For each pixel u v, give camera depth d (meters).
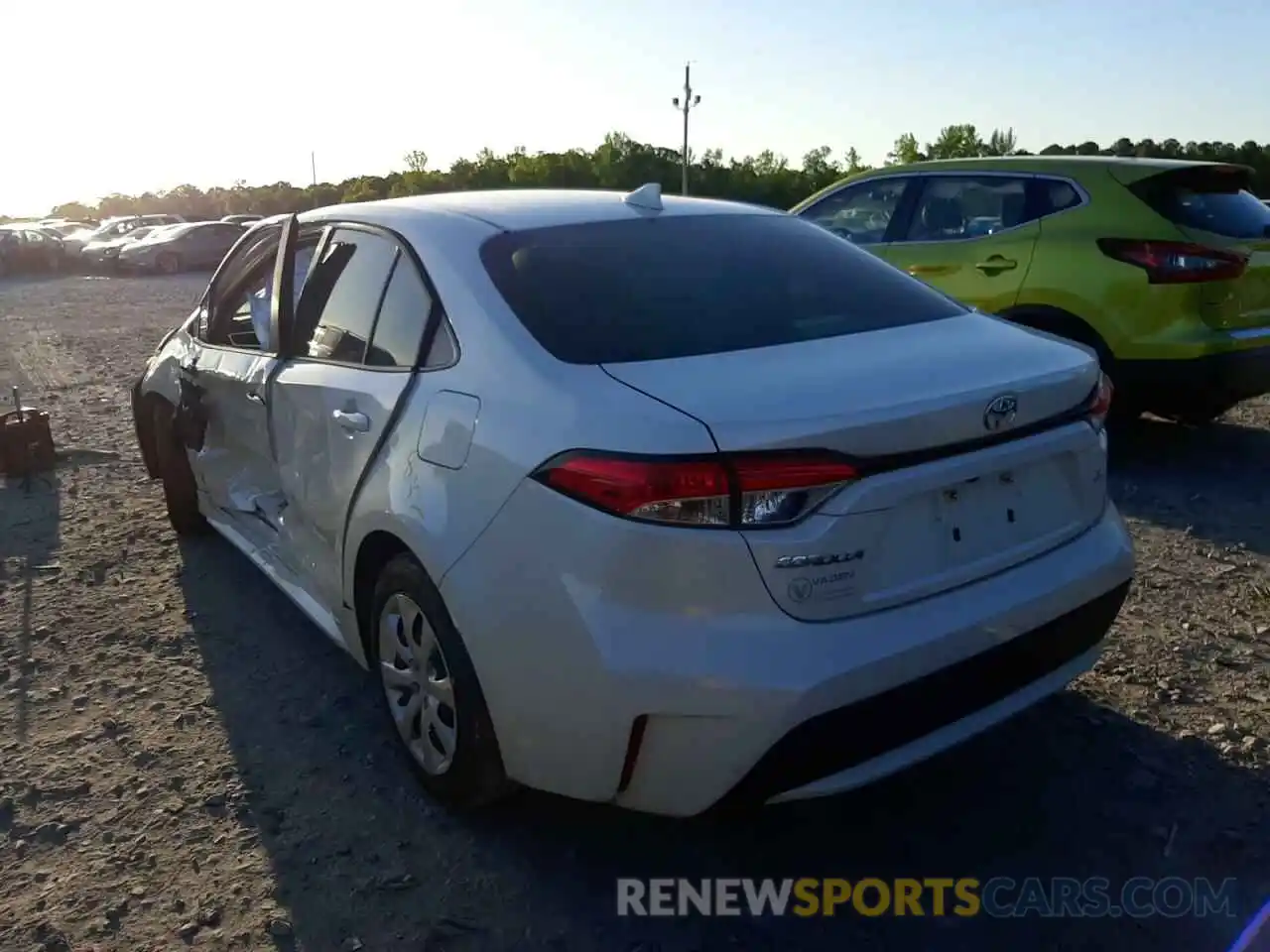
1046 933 2.62
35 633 4.39
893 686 2.45
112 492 6.39
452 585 2.70
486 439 2.70
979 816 3.06
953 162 6.95
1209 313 5.87
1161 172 6.00
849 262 3.53
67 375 11.09
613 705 2.41
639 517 2.37
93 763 3.43
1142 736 3.41
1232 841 2.90
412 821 3.08
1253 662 3.86
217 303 4.77
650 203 3.63
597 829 3.04
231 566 5.10
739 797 2.43
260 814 3.13
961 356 2.83
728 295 3.11
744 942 2.61
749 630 2.36
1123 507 5.59
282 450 3.82
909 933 2.63
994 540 2.70
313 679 3.96
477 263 3.11
